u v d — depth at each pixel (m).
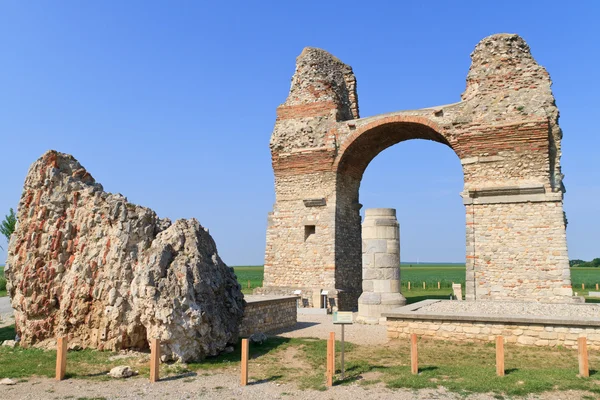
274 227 26.83
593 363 11.04
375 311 18.64
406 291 40.22
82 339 13.02
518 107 21.55
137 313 12.27
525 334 12.91
